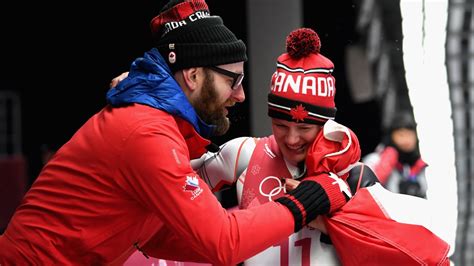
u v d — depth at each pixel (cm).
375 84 1677
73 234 565
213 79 566
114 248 580
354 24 1681
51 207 570
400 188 1288
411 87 1305
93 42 2034
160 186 523
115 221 566
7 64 2050
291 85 564
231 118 724
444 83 1293
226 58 565
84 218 562
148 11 1967
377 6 1658
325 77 571
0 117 2016
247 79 1599
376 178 601
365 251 543
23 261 570
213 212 525
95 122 566
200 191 528
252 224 525
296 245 586
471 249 1261
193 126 558
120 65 2050
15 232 579
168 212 528
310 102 562
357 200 555
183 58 561
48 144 2070
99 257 579
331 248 583
